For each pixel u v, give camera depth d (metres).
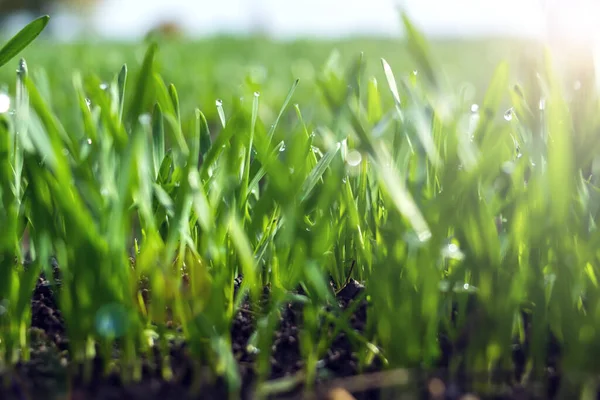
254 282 0.26
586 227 0.27
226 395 0.25
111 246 0.25
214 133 0.97
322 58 2.57
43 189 0.26
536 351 0.25
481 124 0.29
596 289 0.26
